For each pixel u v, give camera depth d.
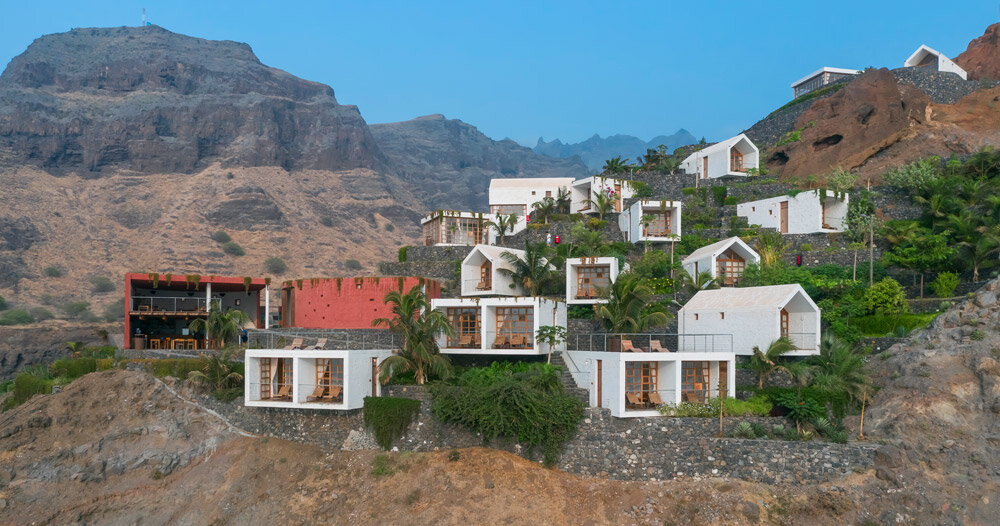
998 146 74.00
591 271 57.22
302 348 46.59
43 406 49.03
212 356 50.94
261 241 170.50
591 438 40.38
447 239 76.06
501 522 37.41
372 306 59.12
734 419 40.06
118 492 43.94
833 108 85.44
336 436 44.66
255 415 47.12
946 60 94.62
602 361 42.34
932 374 40.59
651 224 68.50
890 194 70.25
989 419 37.78
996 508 34.53
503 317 49.62
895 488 35.75
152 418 48.06
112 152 191.00
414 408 43.09
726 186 78.69
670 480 38.84
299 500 41.09
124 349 57.47
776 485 37.50
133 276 58.44
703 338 48.06
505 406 40.84
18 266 142.75
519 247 74.25
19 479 44.16
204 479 44.00
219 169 192.50
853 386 40.84
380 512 39.25
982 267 52.12
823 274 57.25
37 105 193.75
